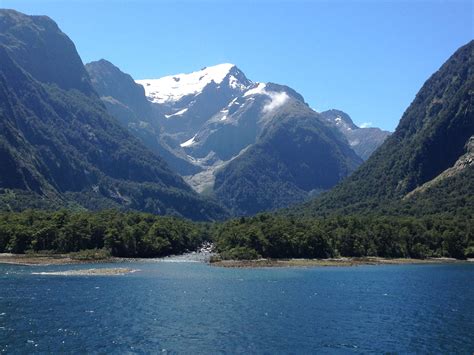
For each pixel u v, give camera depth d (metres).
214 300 115.00
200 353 71.31
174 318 93.81
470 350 75.31
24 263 194.75
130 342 76.06
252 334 82.81
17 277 149.12
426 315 100.81
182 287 135.50
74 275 156.38
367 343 78.38
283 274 178.12
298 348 74.94
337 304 112.69
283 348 74.75
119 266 192.12
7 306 101.69
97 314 95.75
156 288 132.00
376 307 109.38
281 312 102.06
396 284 151.62
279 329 86.75
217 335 81.62
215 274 172.12
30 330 82.00
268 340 79.19
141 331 82.94
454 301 118.50
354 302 115.88
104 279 148.00
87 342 75.62
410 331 86.69
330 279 163.62
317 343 78.00
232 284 144.75
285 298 120.12
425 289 139.75
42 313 95.50
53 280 143.50
